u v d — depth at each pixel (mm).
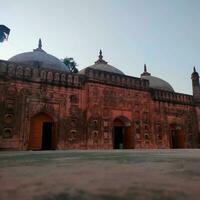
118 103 10922
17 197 1124
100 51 15047
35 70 9086
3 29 6703
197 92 14602
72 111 9594
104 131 10180
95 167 2430
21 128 8352
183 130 13258
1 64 8430
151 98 12305
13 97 8422
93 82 10375
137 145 11062
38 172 2027
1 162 3137
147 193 1203
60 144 9031
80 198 1104
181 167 2396
